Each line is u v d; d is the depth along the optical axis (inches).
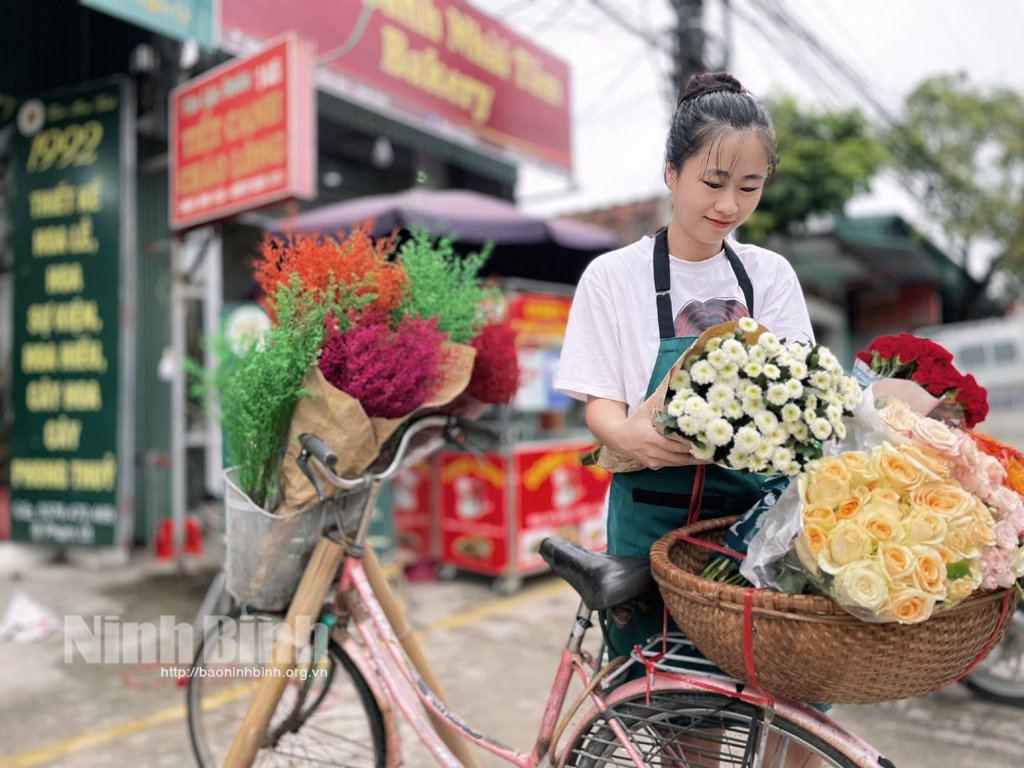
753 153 49.8
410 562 169.5
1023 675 104.3
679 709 51.6
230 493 66.2
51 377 189.6
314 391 63.4
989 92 506.6
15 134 196.2
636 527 58.1
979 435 50.0
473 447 78.0
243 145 147.6
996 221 514.0
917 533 40.1
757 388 42.8
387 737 68.9
